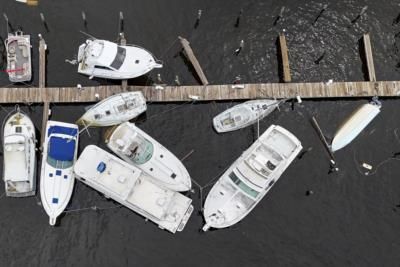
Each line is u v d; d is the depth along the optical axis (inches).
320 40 1407.5
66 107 1299.2
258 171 1208.2
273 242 1245.7
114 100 1266.0
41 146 1247.5
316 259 1241.4
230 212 1216.2
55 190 1198.9
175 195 1221.7
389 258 1251.2
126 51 1298.0
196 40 1385.3
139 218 1239.5
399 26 1438.2
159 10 1402.6
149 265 1213.7
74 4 1390.3
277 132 1261.1
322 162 1311.5
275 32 1408.7
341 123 1339.8
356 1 1453.0
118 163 1190.3
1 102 1275.8
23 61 1293.1
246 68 1369.3
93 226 1227.9
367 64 1376.7
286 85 1341.0
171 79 1344.7
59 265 1197.1
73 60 1331.2
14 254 1195.9
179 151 1291.8
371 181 1305.4
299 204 1278.3
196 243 1230.9
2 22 1362.0
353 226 1272.1
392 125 1349.7
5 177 1187.3
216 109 1328.7
